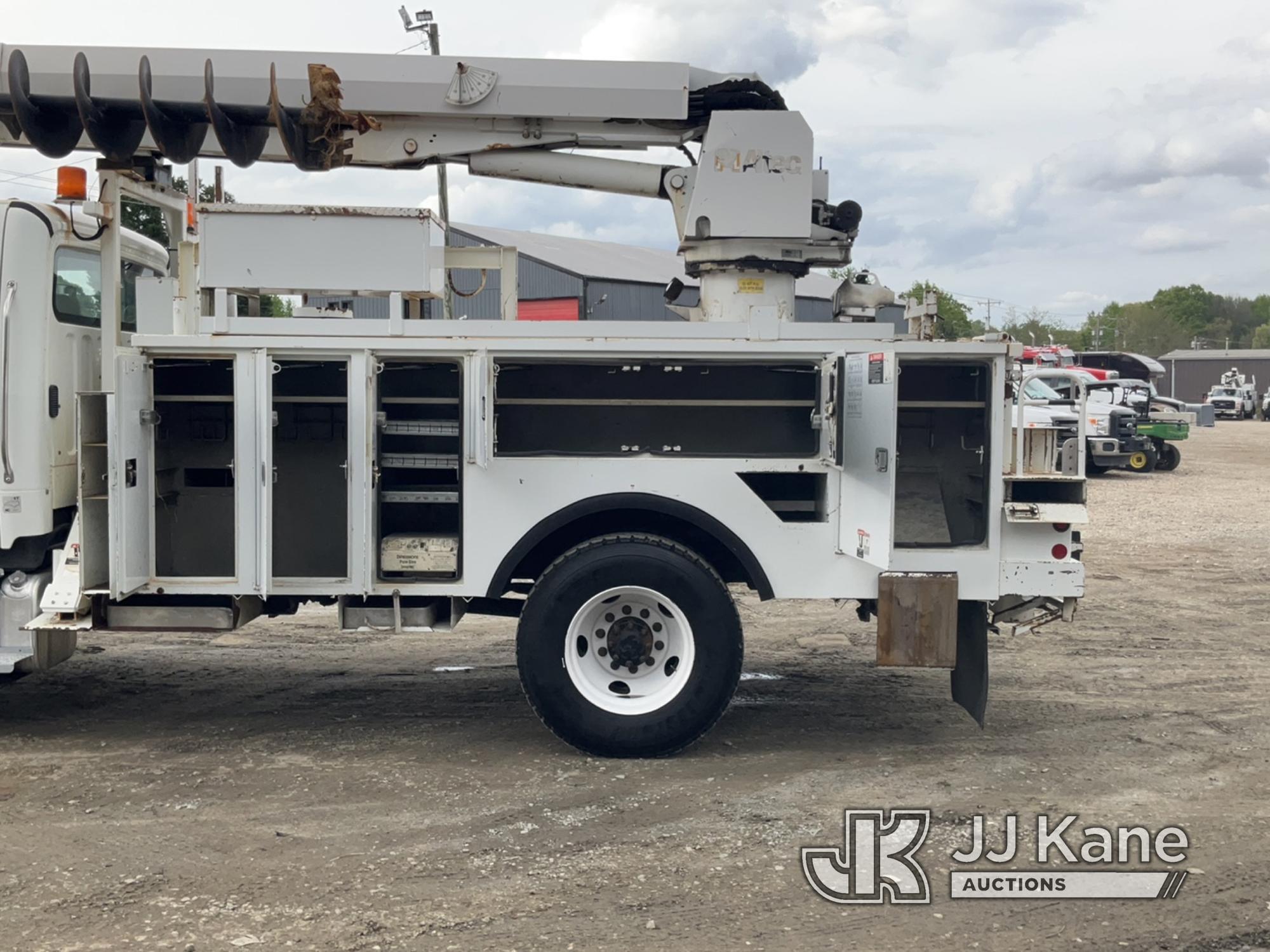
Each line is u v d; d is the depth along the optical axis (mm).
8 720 6199
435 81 6133
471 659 7855
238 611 5637
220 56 6008
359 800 4961
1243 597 10211
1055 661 7801
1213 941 3766
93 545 5453
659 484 5504
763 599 5555
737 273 6148
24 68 5449
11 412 5441
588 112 6160
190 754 5609
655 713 5445
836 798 5043
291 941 3684
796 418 5707
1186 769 5473
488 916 3875
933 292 5680
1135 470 23016
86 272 5973
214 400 5652
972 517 5668
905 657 5398
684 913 3918
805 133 6031
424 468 5707
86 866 4266
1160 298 160625
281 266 5574
